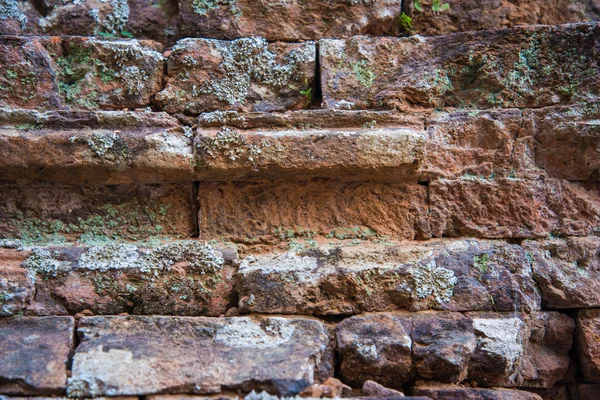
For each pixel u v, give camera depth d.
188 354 0.92
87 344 0.93
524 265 1.01
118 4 1.13
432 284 0.99
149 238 1.03
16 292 0.96
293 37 1.11
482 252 1.01
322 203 1.05
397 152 1.01
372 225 1.04
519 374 0.99
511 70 1.08
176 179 1.03
